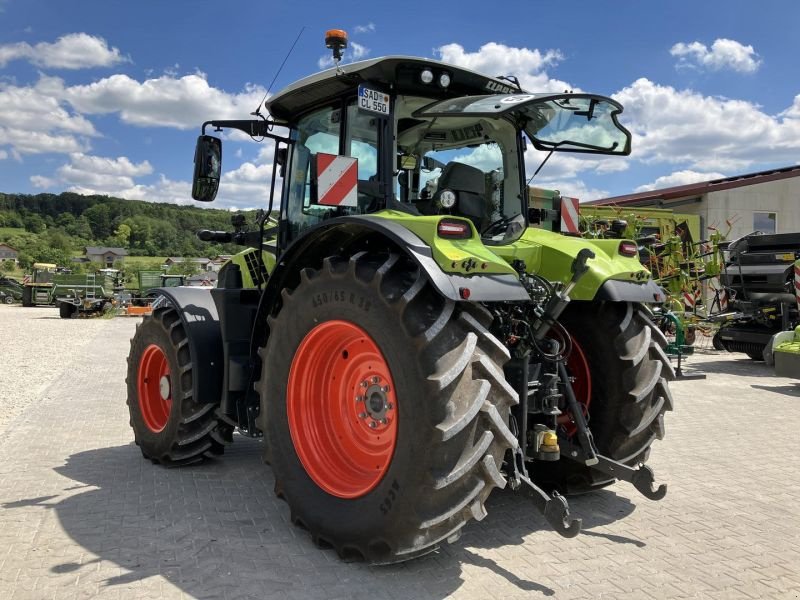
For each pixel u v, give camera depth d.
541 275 3.84
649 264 11.41
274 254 4.45
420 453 2.69
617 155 4.14
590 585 2.85
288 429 3.36
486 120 3.95
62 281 24.81
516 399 2.82
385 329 2.83
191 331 4.39
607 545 3.30
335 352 3.37
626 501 3.99
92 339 15.47
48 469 4.58
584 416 3.83
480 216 3.90
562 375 3.50
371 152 3.66
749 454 5.07
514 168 4.05
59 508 3.76
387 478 2.84
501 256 3.60
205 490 4.12
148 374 4.85
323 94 3.92
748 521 3.65
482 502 2.74
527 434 3.39
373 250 3.29
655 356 3.80
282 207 4.33
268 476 4.44
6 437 5.56
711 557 3.17
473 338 2.79
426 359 2.71
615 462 3.51
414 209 3.62
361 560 3.04
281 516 3.65
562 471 3.95
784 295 10.30
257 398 4.00
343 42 3.60
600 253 3.85
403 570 2.97
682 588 2.84
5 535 3.34
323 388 3.40
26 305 30.42
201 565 3.00
